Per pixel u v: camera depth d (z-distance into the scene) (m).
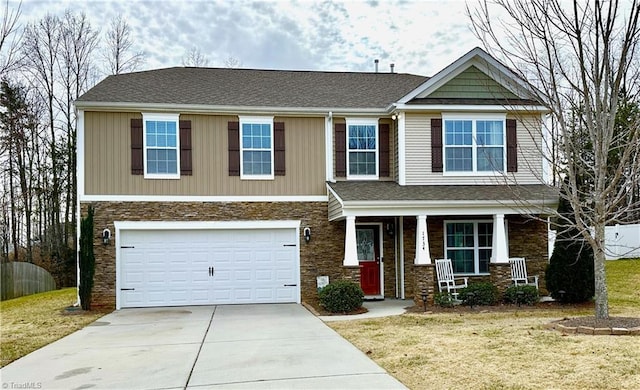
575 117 12.62
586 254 13.91
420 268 14.03
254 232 16.02
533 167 16.22
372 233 16.66
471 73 16.33
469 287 14.05
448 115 16.14
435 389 6.32
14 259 30.75
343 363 7.77
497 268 14.38
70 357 8.71
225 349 9.07
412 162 16.02
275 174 16.09
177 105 15.44
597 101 9.79
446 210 14.38
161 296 15.45
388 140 16.81
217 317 13.16
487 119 16.28
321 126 16.48
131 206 15.29
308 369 7.45
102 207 15.13
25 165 30.53
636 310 12.59
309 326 11.40
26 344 9.98
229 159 15.91
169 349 9.20
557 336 9.12
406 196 14.50
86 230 14.85
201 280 15.71
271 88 17.95
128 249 15.33
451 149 16.19
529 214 14.12
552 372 6.81
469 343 8.84
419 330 10.38
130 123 15.36
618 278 18.11
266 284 15.98
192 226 15.59
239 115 15.97
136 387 6.77
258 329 11.14
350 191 15.08
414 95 15.87
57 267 27.69
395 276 16.48
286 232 16.16
